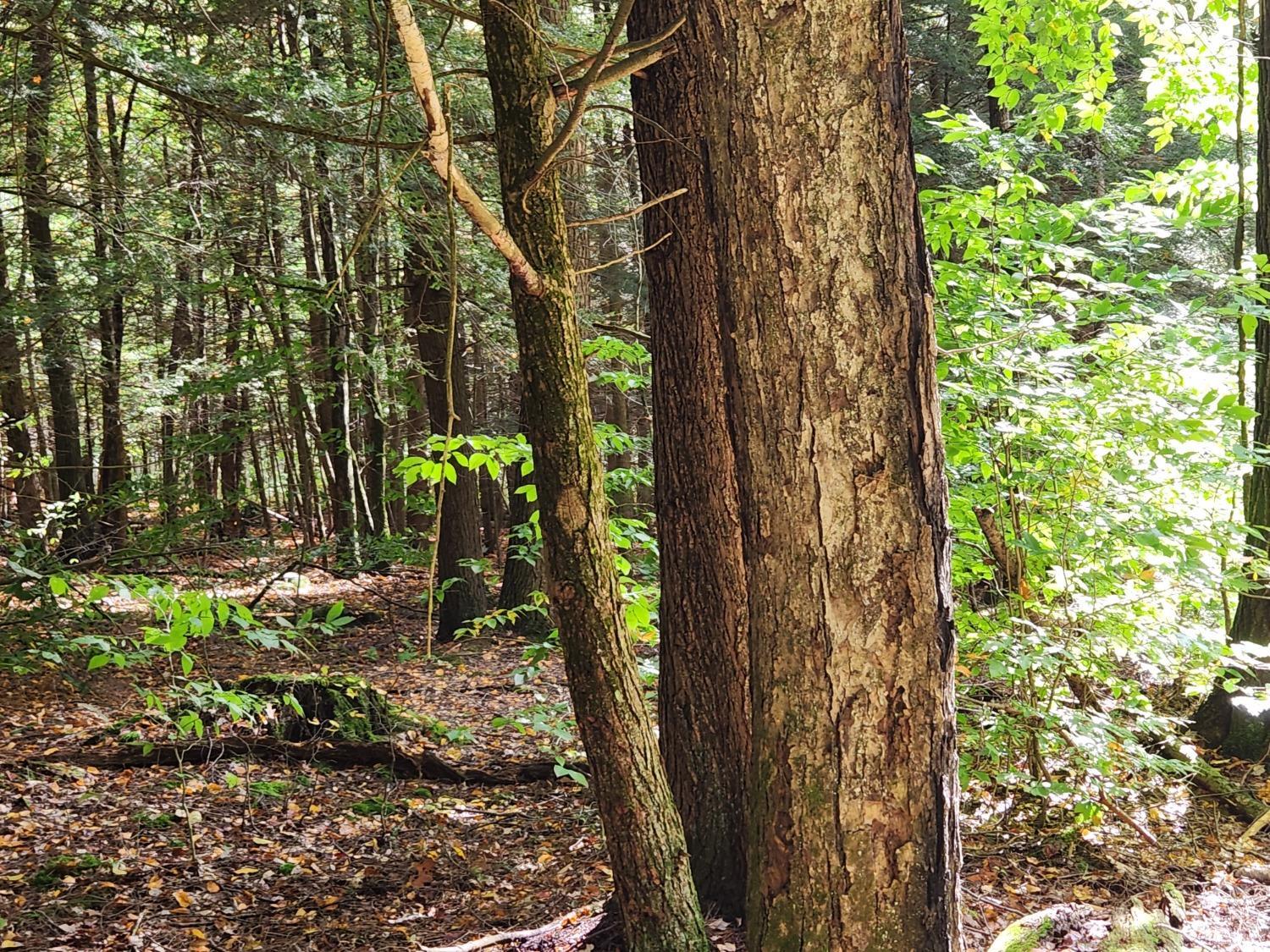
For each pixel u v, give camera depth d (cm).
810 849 250
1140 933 351
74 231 1021
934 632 247
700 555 346
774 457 249
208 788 615
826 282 241
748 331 250
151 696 513
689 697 352
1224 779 540
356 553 1189
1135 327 468
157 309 1505
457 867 505
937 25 1391
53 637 724
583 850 512
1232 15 669
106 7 689
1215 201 558
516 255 253
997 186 522
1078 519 458
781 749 254
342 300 945
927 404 247
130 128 1537
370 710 714
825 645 246
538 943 361
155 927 432
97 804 578
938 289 486
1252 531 479
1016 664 423
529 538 579
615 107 315
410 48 216
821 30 238
